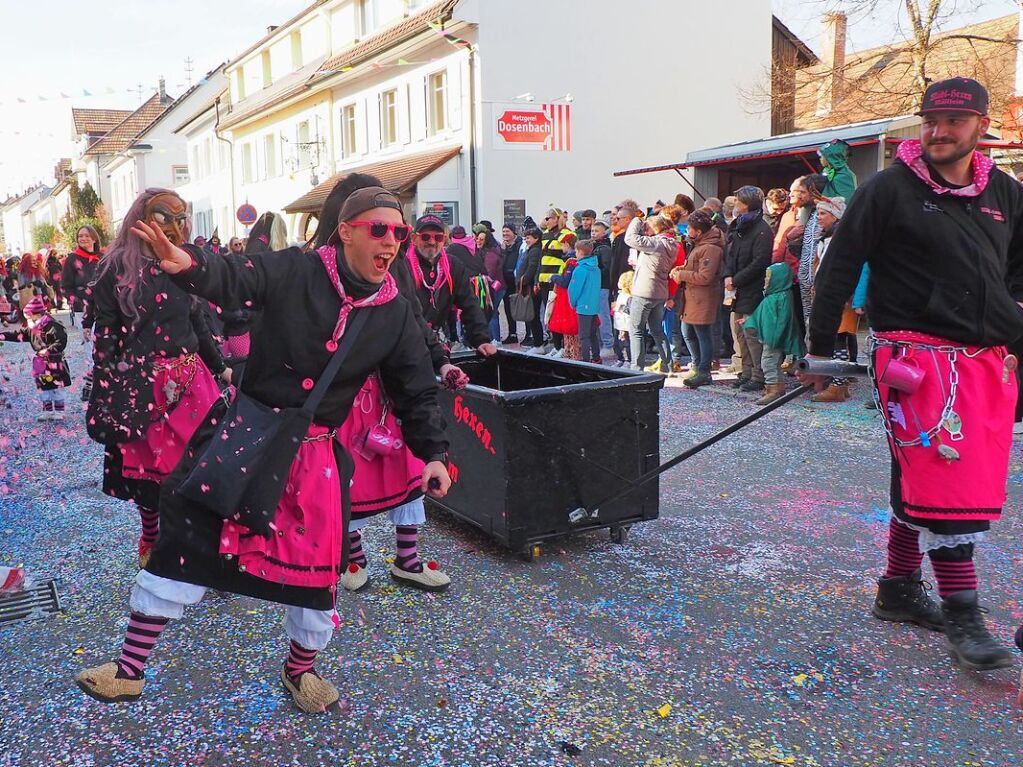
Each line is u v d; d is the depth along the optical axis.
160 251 2.16
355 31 24.27
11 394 8.61
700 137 20.14
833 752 2.55
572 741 2.61
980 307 2.86
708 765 2.49
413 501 3.58
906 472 2.99
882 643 3.21
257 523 2.35
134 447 3.67
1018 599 3.57
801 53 22.64
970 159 2.95
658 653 3.15
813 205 7.26
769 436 6.39
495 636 3.29
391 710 2.78
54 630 3.38
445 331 7.50
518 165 18.44
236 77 33.03
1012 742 2.59
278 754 2.55
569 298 9.73
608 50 19.00
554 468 3.95
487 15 17.80
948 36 16.67
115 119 58.09
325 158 24.72
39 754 2.56
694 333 8.52
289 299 2.42
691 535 4.37
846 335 7.36
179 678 2.98
